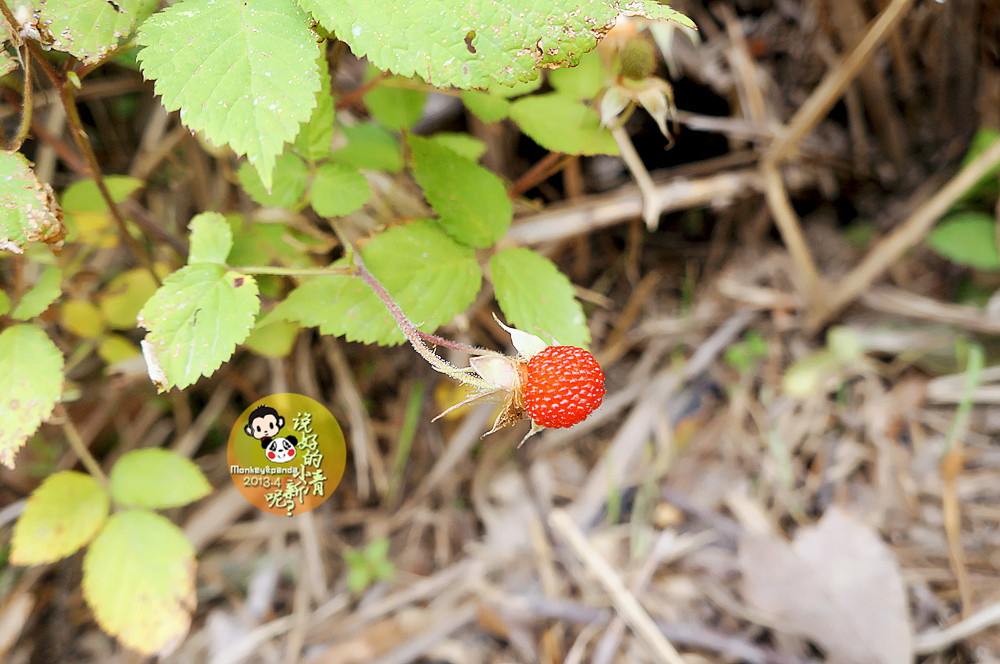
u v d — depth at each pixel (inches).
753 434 16.2
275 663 13.9
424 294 11.5
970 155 17.2
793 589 13.7
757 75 17.4
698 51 17.2
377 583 14.7
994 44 16.6
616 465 15.8
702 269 19.0
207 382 15.7
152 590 11.9
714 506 15.1
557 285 11.7
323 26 10.1
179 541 12.0
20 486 14.5
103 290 14.3
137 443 15.6
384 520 15.6
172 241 13.7
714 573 14.4
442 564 15.0
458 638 14.0
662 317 18.4
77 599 14.3
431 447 16.5
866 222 19.0
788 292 18.1
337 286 11.4
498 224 11.8
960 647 13.2
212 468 15.7
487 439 16.6
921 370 16.6
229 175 14.5
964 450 15.1
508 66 10.1
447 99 16.6
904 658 13.0
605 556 14.7
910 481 14.9
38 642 14.0
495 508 15.7
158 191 16.2
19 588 14.0
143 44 10.0
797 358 17.3
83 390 14.9
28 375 10.9
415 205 15.0
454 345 10.8
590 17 10.0
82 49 10.4
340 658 13.9
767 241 19.1
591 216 15.8
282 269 11.0
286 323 13.3
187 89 9.9
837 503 14.9
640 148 18.3
